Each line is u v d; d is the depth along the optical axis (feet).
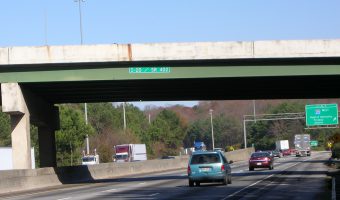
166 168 261.44
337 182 111.55
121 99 166.81
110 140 431.02
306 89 153.17
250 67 119.85
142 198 86.63
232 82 132.67
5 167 215.92
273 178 135.23
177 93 154.40
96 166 184.44
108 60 118.42
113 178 182.29
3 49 118.83
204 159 115.24
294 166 215.31
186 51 118.01
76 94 150.41
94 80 120.67
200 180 114.52
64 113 299.17
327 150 557.74
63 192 112.47
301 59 118.52
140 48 118.52
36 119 141.08
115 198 88.63
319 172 161.89
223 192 93.86
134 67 120.47
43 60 118.52
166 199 83.05
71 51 118.52
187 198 83.71
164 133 531.91
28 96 131.13
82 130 303.48
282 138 625.82
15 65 119.34
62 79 120.78
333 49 117.08
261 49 117.60
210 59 117.91
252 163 194.70
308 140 410.93
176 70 120.37
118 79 120.47
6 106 121.39
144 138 515.09
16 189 121.08
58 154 295.89
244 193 90.43
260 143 638.53
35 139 343.67
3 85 121.19
